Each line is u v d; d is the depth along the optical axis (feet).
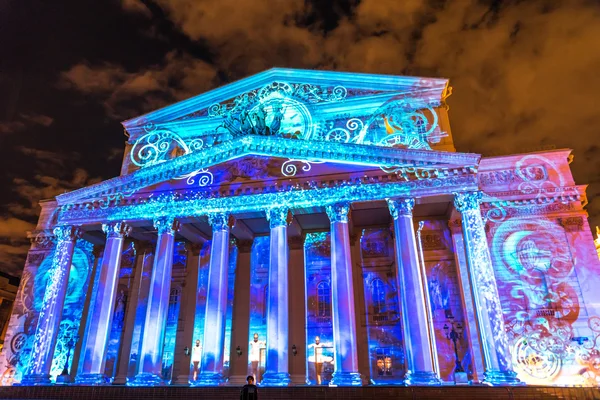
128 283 123.85
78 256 128.57
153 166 110.22
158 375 94.22
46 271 127.54
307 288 112.78
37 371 98.63
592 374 89.04
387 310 107.76
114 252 106.11
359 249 114.62
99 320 99.91
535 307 95.91
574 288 95.66
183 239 123.34
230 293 116.98
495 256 100.94
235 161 106.42
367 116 122.42
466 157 93.86
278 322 91.04
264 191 101.81
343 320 87.81
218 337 93.61
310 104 126.00
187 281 121.39
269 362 89.04
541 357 92.22
